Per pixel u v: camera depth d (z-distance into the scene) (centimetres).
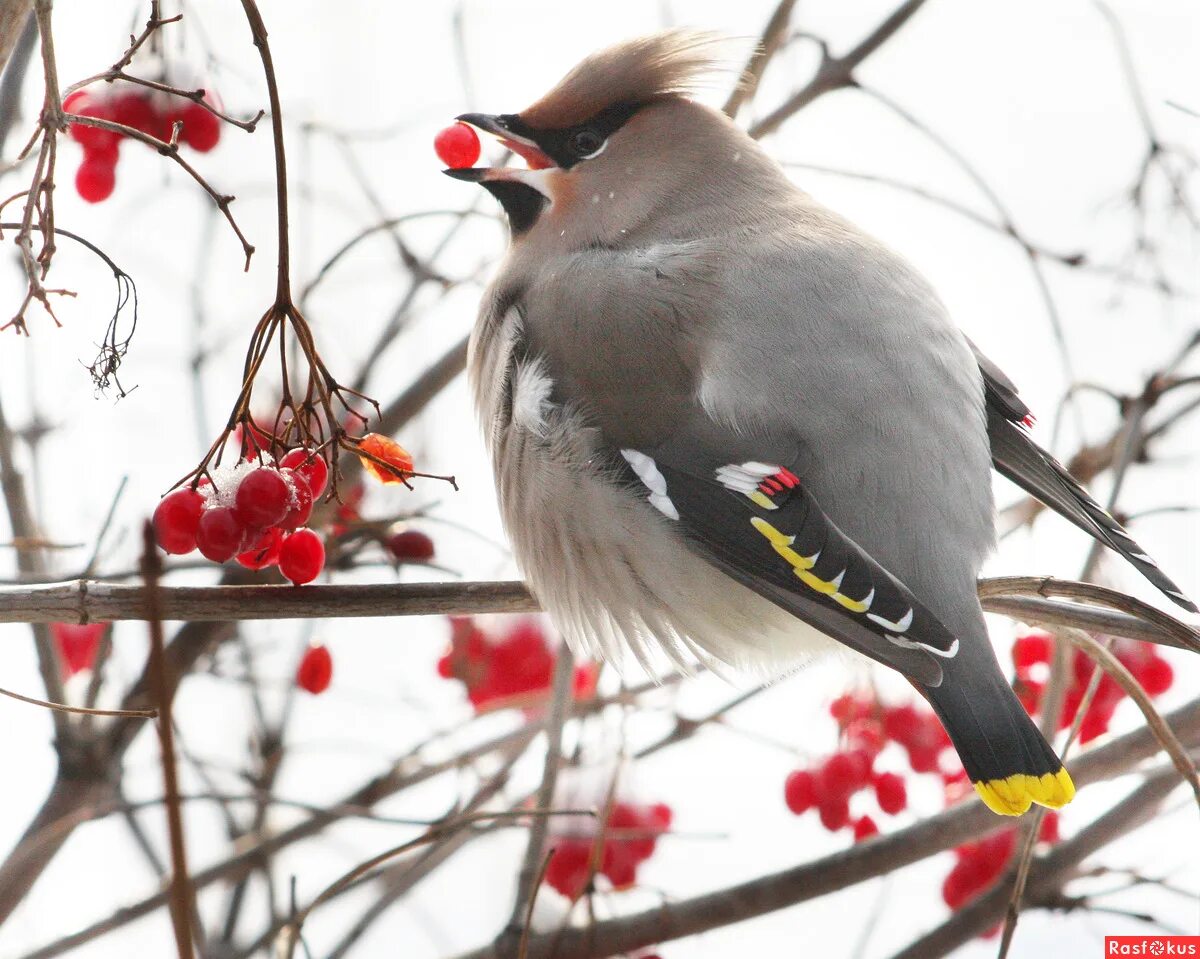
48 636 1034
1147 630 826
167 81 902
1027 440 948
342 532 1007
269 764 1116
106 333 660
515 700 1118
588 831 1067
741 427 854
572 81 997
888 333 876
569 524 893
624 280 917
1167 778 984
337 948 1043
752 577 813
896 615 776
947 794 1148
